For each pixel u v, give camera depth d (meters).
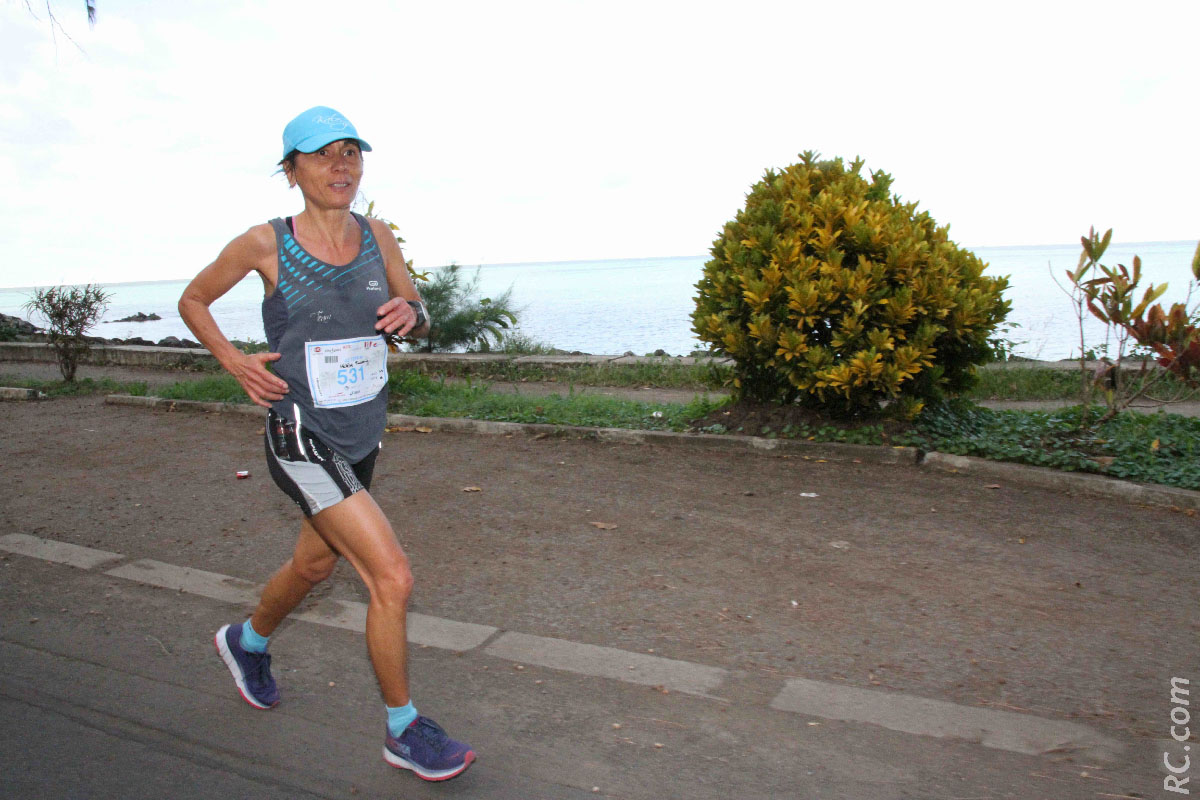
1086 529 5.37
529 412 8.48
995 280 7.25
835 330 7.01
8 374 13.24
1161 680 3.61
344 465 2.94
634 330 31.62
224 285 2.89
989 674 3.67
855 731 3.25
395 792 2.91
